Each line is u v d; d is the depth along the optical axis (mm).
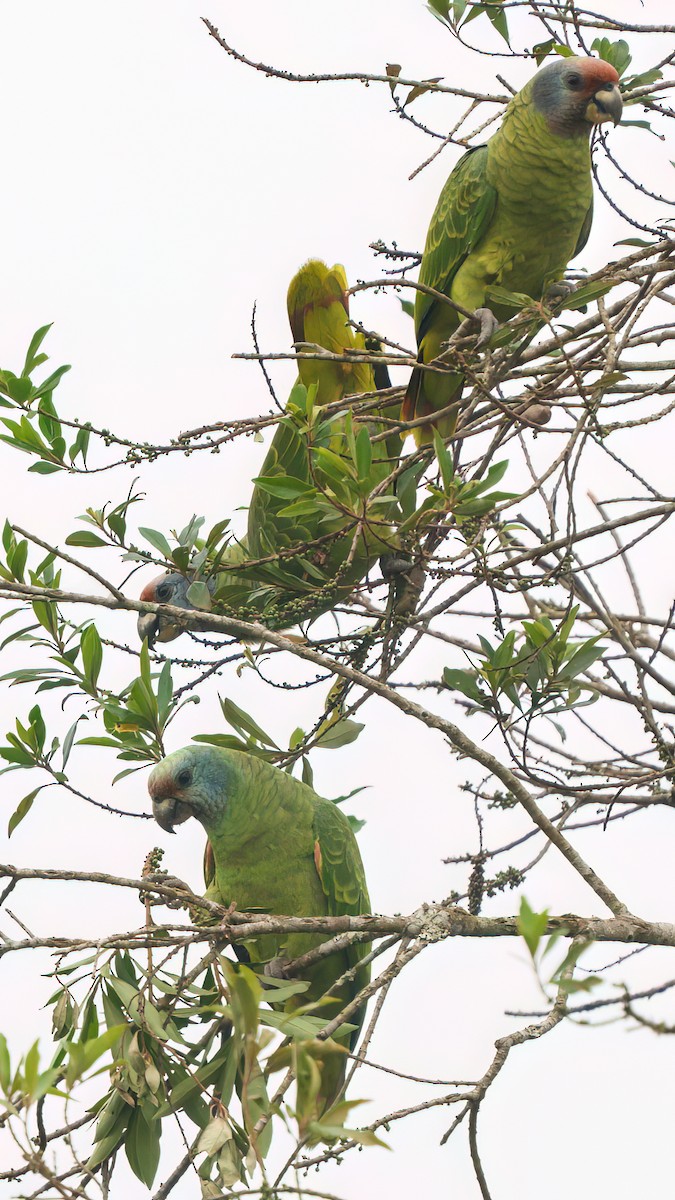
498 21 10617
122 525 9656
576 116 11109
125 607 8336
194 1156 6680
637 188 10242
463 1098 6766
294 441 11336
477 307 11820
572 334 9055
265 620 11336
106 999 7445
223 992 7242
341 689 10688
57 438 9453
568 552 8555
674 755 9133
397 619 9969
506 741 9227
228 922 7668
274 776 11398
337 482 8945
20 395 9414
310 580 11531
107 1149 7367
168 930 7301
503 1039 6918
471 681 9250
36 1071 5070
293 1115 5016
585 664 9227
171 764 11305
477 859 10625
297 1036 6961
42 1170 5285
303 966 8398
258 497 11648
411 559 10039
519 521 11594
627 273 8750
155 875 7965
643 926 8172
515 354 9469
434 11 10586
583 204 11703
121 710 9352
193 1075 7203
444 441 9516
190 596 10266
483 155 11844
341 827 11609
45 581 9664
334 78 10336
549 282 10094
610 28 10195
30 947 6973
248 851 11359
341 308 11359
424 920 7992
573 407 8250
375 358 9273
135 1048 7305
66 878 7215
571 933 8133
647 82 11180
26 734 9156
